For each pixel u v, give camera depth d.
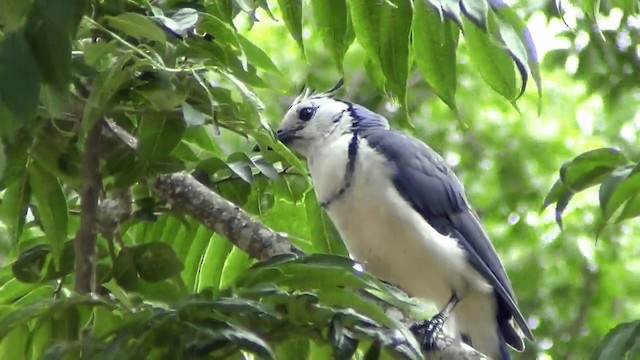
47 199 7.94
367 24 7.80
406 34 7.76
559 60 15.56
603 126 17.72
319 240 9.89
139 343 5.88
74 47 7.39
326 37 7.98
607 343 7.70
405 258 9.70
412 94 17.78
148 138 7.85
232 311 5.86
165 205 8.88
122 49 7.20
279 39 16.89
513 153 17.67
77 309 7.05
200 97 7.52
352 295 6.34
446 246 9.76
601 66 15.31
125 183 8.02
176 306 5.98
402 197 9.70
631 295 17.11
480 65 8.13
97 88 6.90
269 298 6.24
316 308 6.22
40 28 5.18
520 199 17.48
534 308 17.03
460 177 17.59
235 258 9.48
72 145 7.82
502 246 17.30
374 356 6.34
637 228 17.38
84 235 7.68
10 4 5.22
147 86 7.19
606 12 12.12
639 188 8.38
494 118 17.92
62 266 8.09
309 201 9.87
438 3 7.06
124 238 9.56
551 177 17.62
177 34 7.64
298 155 10.96
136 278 7.61
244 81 8.24
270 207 9.55
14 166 7.57
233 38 8.27
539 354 16.78
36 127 7.06
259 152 9.97
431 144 17.69
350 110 10.84
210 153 9.30
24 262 8.16
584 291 17.14
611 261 17.19
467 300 10.06
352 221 9.73
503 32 7.59
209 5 8.91
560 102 17.81
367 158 9.82
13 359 7.21
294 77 16.64
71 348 6.15
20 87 5.14
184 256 9.52
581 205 17.36
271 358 5.75
